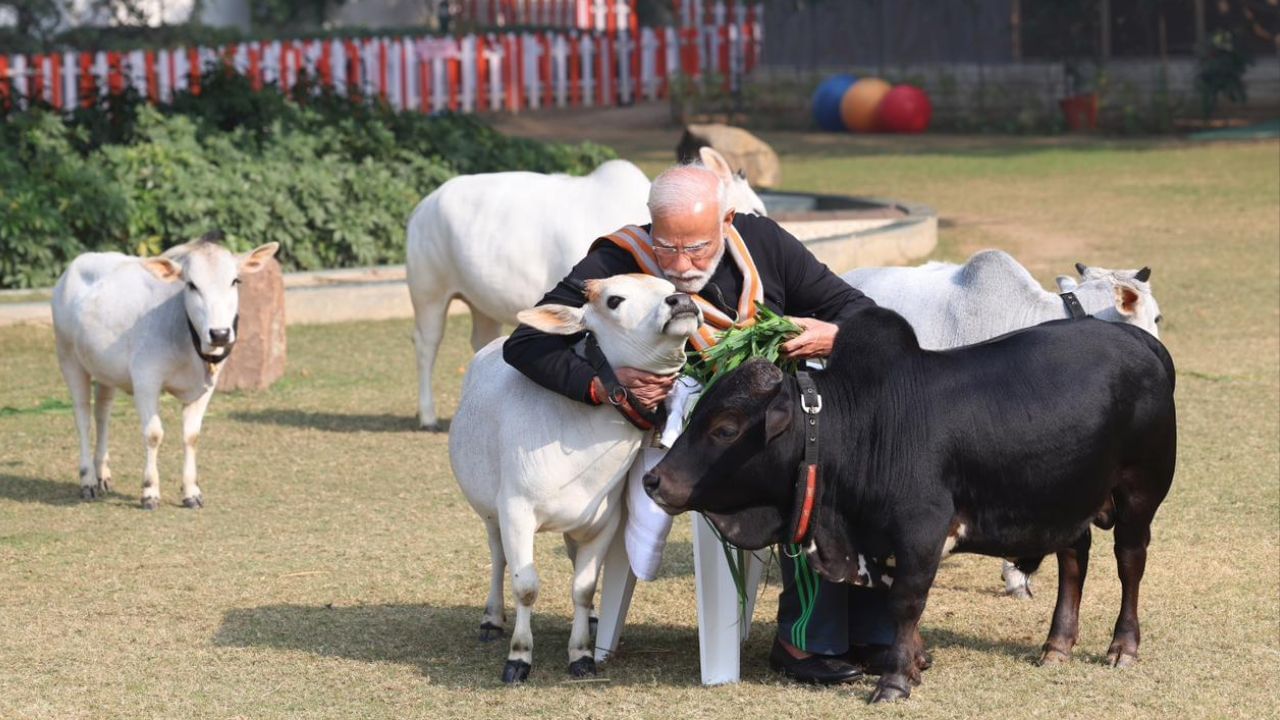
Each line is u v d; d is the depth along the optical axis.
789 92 37.81
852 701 6.12
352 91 21.34
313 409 12.12
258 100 19.86
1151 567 7.96
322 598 7.71
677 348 6.00
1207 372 12.62
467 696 6.30
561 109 40.00
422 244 11.29
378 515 9.26
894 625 6.07
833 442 5.94
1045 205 22.70
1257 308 15.13
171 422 11.76
